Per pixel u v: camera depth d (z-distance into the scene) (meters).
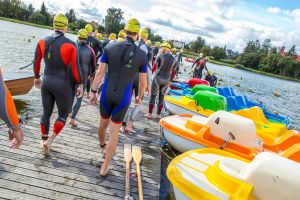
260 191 3.14
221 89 9.44
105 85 3.93
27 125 5.61
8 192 3.42
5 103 1.90
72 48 4.18
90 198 3.62
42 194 3.52
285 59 111.81
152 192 4.06
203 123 5.52
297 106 26.47
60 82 4.22
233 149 4.91
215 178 3.43
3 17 99.88
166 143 6.29
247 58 117.00
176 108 7.78
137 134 6.48
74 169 4.24
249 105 9.73
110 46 3.90
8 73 9.80
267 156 3.25
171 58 7.72
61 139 5.25
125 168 4.59
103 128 4.34
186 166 3.80
